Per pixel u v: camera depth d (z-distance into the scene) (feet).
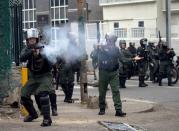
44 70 34.71
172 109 46.80
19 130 33.32
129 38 112.88
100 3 130.72
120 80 69.05
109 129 34.01
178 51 102.83
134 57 71.20
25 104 36.24
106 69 40.09
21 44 51.19
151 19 121.49
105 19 130.41
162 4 121.08
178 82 75.82
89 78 86.17
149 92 63.26
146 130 34.71
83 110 44.09
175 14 118.32
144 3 122.62
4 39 39.78
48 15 135.85
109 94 60.64
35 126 34.86
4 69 39.58
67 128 34.35
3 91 39.40
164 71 71.82
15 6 53.42
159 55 72.23
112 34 39.86
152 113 43.39
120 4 126.82
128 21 126.11
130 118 39.88
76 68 49.29
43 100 34.73
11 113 38.68
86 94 47.62
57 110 43.91
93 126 35.47
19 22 53.16
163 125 37.06
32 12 136.56
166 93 61.87
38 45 34.63
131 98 56.29
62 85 49.88
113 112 42.73
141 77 70.69
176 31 112.68
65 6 134.00
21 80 40.42
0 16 39.55
